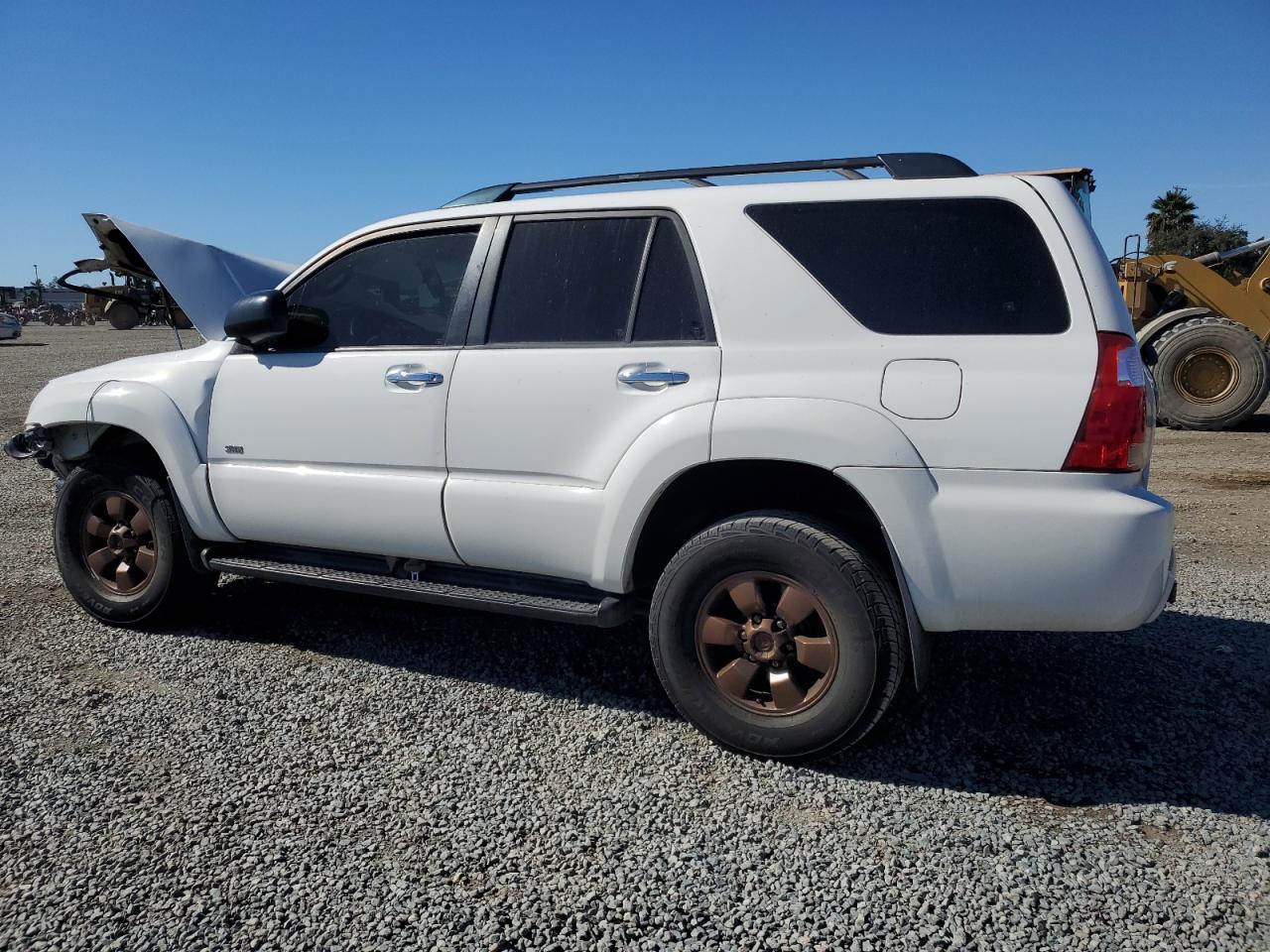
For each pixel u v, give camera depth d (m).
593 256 3.59
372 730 3.50
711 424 3.20
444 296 3.90
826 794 3.04
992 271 3.06
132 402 4.36
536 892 2.54
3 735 3.44
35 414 4.63
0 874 2.61
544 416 3.51
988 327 3.03
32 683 3.91
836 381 3.11
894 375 3.06
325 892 2.54
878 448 3.03
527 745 3.39
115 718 3.59
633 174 3.73
